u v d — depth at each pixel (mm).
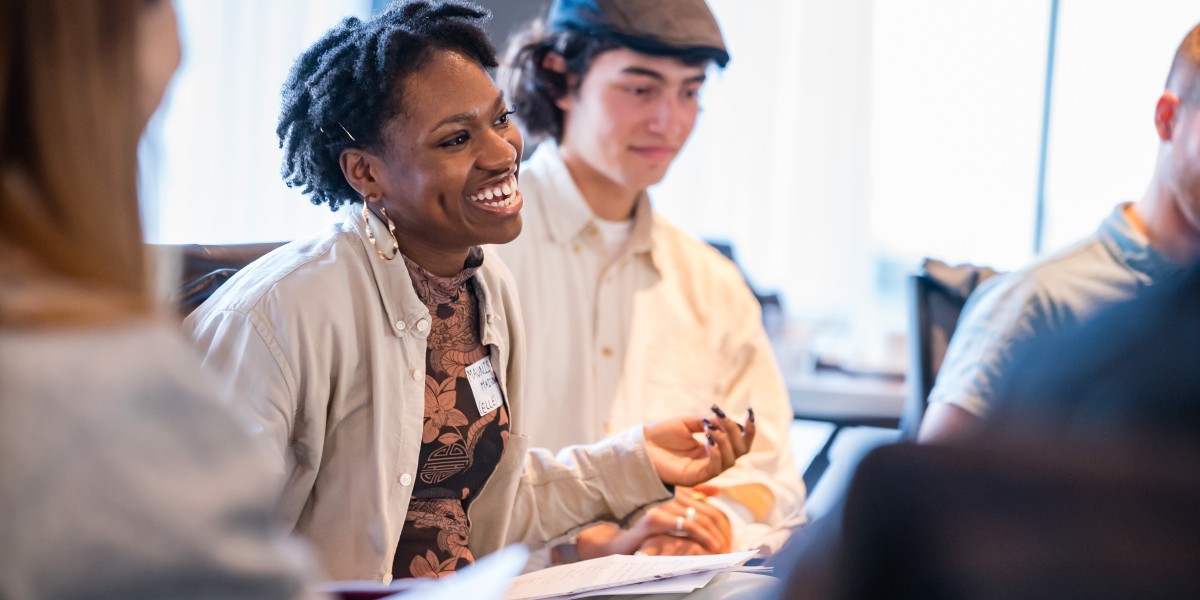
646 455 1786
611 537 1920
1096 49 4656
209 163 4641
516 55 2350
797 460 3551
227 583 734
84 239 750
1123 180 4680
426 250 1601
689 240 2416
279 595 762
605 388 2232
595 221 2254
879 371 3658
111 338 725
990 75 4781
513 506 1771
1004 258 4836
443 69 1523
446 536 1619
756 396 2326
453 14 1602
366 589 1221
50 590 687
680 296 2330
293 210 4715
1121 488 621
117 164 767
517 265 2191
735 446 1784
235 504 741
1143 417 633
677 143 2256
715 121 4867
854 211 4855
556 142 2354
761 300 3527
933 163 4863
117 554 698
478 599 947
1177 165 1979
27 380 690
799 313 4918
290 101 1604
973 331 2082
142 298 771
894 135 4883
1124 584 615
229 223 4668
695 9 2209
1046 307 2053
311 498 1555
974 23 4770
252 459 764
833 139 4836
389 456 1542
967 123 4820
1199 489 611
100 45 761
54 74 743
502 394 1695
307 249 1562
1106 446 636
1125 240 2064
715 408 1769
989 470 645
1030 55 4734
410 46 1515
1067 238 4766
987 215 4840
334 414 1536
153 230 818
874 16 4812
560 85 2303
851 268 4875
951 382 2059
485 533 1745
